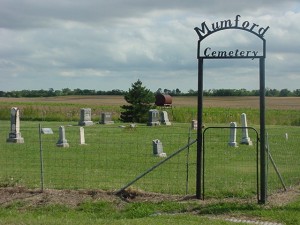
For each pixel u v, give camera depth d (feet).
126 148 85.15
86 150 81.97
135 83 174.19
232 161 70.13
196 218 35.24
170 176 55.93
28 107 205.77
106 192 43.11
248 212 37.11
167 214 37.58
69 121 175.01
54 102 341.41
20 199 41.70
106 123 159.33
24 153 77.51
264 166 39.86
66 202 40.93
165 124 156.97
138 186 48.88
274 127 148.05
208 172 59.52
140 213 38.09
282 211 37.35
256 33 39.70
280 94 479.41
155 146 74.54
